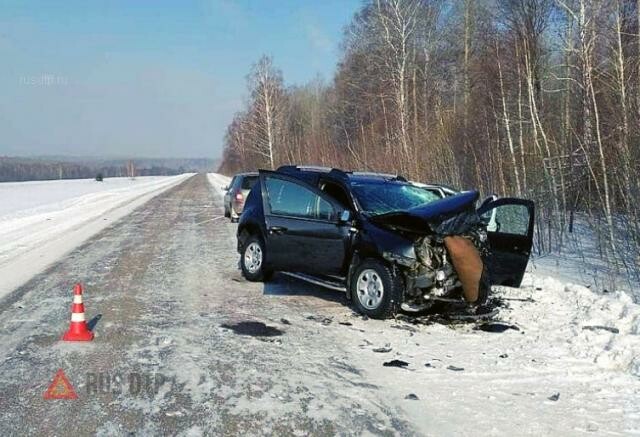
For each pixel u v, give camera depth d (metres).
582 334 6.09
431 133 21.22
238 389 4.64
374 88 41.22
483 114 20.00
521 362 5.40
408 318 6.89
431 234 6.89
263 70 59.94
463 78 36.19
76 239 14.46
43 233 15.80
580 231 13.81
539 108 22.11
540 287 8.51
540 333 6.32
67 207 26.86
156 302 7.66
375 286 6.93
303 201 8.10
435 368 5.24
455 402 4.47
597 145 12.94
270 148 58.00
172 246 13.34
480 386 4.82
